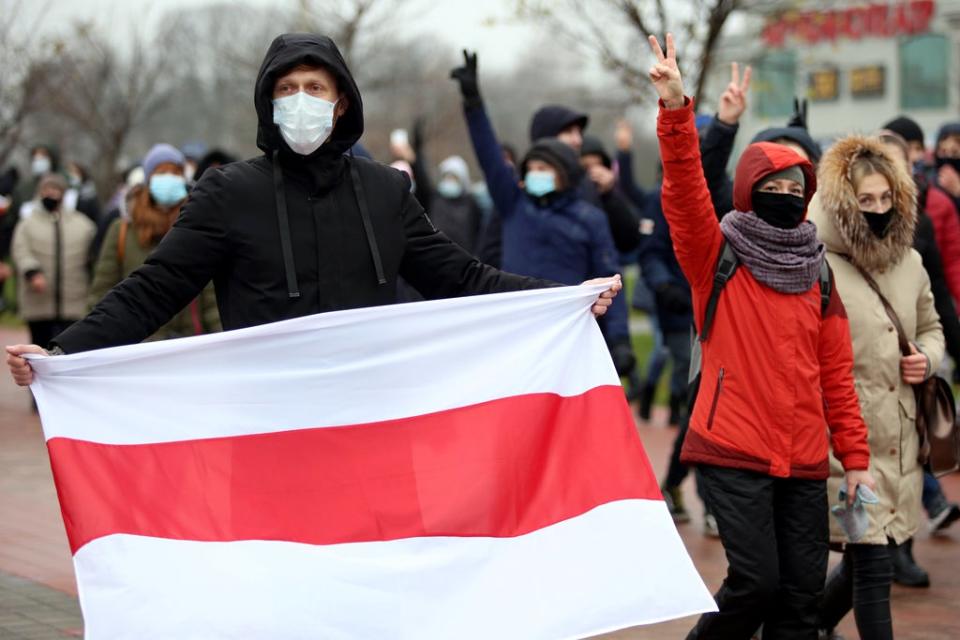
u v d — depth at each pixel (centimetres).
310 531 1147
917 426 1577
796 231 1372
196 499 1130
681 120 1344
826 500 1384
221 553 1111
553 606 1167
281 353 1170
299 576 1119
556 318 1266
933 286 1923
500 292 1248
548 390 1249
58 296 3525
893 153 1562
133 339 1123
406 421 1200
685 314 2319
